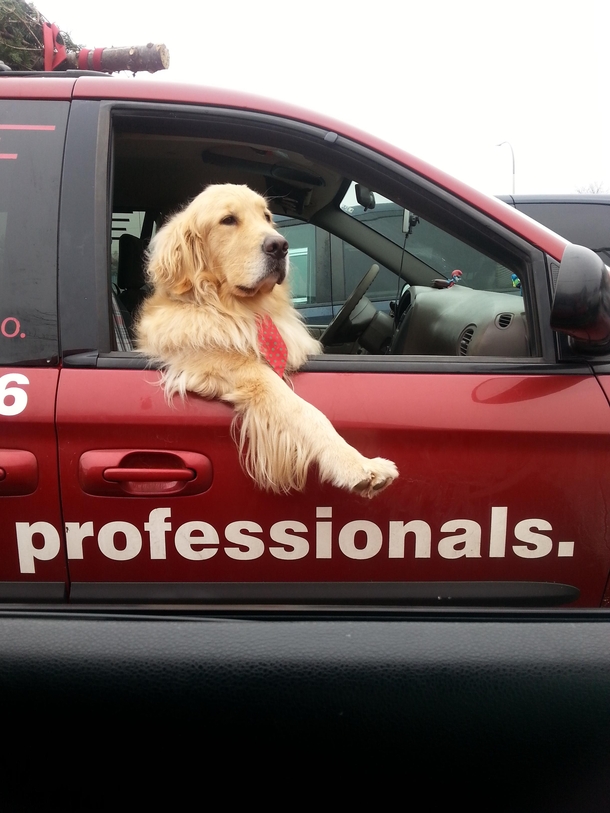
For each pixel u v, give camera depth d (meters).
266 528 1.50
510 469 1.50
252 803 1.31
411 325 2.36
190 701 1.28
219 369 1.59
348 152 1.67
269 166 2.64
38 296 1.52
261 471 1.47
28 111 1.61
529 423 1.48
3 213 1.55
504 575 1.53
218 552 1.49
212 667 1.29
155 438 1.47
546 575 1.53
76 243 1.55
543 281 1.59
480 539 1.51
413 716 1.29
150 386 1.50
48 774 1.30
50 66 2.29
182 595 1.48
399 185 1.67
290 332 1.86
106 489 1.44
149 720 1.29
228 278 1.87
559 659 1.31
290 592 1.50
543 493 1.50
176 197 2.94
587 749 1.30
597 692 1.29
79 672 1.29
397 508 1.50
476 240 1.66
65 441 1.44
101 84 1.65
